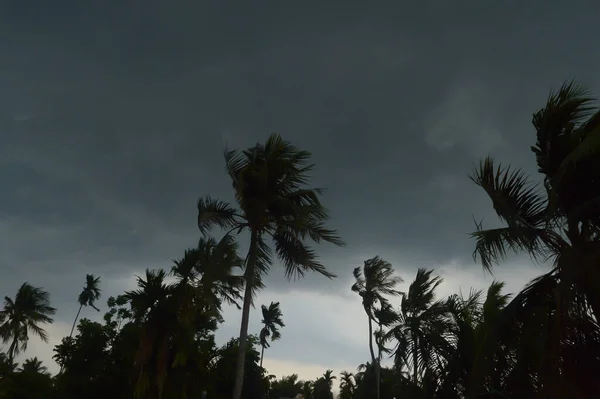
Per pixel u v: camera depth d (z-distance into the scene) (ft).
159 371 61.62
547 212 25.99
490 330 29.19
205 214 49.67
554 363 23.02
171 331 64.18
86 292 224.53
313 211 50.11
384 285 131.03
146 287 65.92
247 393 115.55
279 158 52.85
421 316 53.57
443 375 46.29
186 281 65.16
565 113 27.35
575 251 24.36
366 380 135.44
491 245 30.94
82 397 83.87
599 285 23.00
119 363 87.45
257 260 52.06
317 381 345.10
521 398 27.37
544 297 27.58
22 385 105.09
